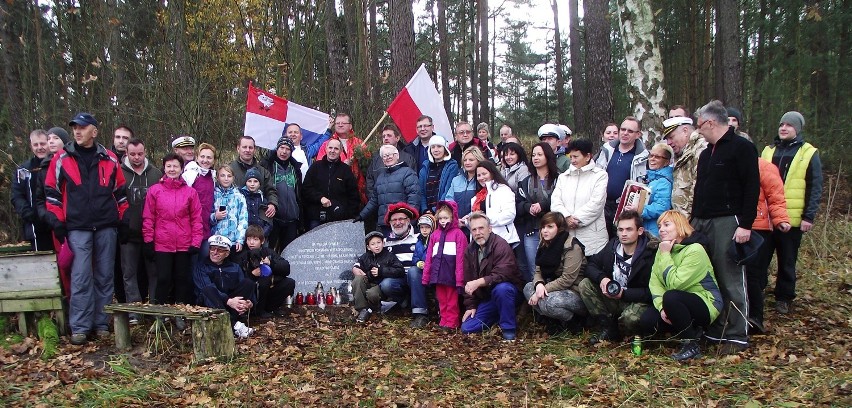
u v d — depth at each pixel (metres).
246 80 12.08
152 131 11.07
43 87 10.40
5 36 10.76
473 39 28.95
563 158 7.75
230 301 6.37
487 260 6.45
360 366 5.43
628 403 4.42
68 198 5.98
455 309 6.72
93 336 6.22
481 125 9.04
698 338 5.43
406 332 6.58
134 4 12.39
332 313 7.17
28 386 4.98
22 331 6.10
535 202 6.85
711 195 5.48
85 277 6.01
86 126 6.01
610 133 7.38
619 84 23.38
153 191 6.36
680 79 23.95
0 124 9.88
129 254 6.53
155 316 5.95
